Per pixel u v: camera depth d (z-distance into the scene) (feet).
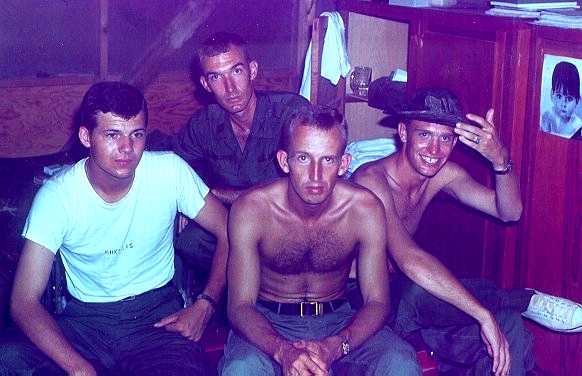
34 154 14.94
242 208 7.85
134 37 15.08
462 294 8.11
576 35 8.63
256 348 7.54
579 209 9.00
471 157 10.59
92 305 8.11
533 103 9.43
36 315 7.48
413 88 11.64
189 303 9.64
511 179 9.03
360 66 14.15
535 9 9.66
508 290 8.93
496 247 10.27
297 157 7.36
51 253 7.68
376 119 14.51
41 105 14.79
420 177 8.95
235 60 9.81
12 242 11.14
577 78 8.71
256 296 7.97
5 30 14.38
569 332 8.91
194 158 10.85
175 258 8.97
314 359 7.03
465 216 10.85
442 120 8.45
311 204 7.53
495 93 9.89
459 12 10.51
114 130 7.38
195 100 15.76
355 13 13.82
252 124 10.34
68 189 7.70
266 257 8.04
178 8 15.11
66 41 14.82
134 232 8.01
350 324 7.65
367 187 8.57
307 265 8.07
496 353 7.98
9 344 7.64
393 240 8.43
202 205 8.43
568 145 9.02
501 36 9.71
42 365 7.55
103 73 15.01
